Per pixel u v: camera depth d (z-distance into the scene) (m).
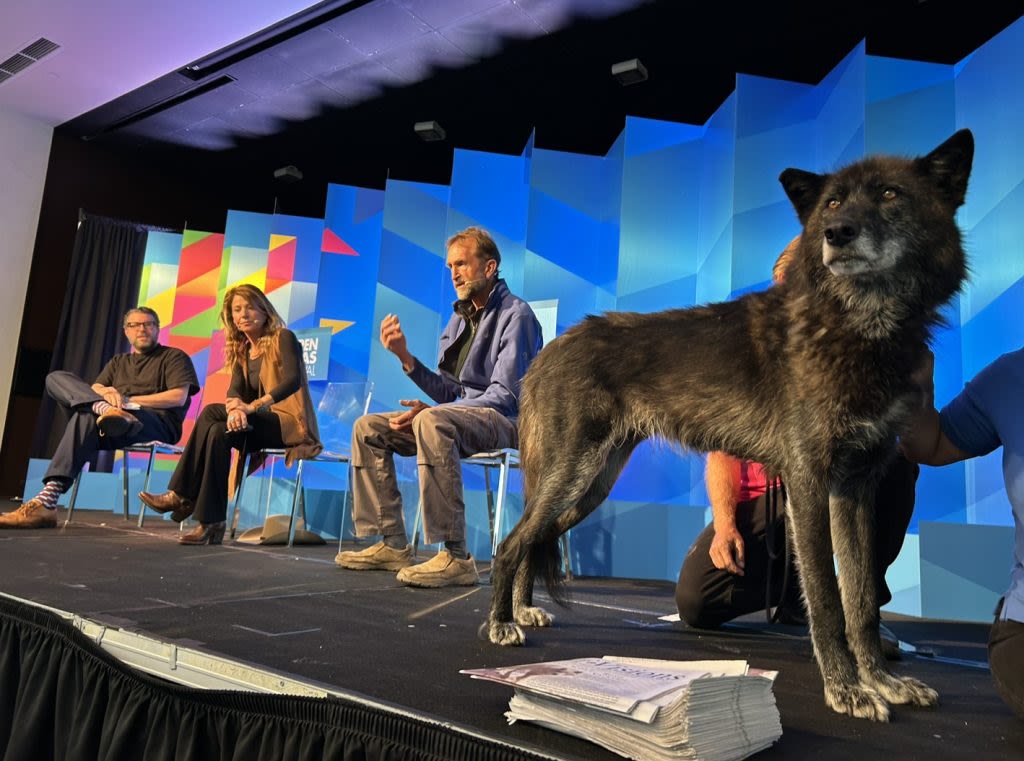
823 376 1.54
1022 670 1.31
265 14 5.81
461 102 6.77
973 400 1.57
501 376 3.12
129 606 1.94
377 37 5.92
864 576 1.57
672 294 5.07
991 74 3.82
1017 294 3.53
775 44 5.42
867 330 1.50
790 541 2.05
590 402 2.00
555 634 2.01
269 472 5.81
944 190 1.60
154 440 4.63
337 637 1.74
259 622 1.86
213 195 8.98
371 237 7.07
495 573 1.89
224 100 7.14
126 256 8.28
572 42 5.73
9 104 7.66
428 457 2.85
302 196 8.98
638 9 5.24
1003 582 3.11
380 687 1.31
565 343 2.11
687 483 4.67
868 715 1.32
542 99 6.57
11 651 1.80
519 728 1.11
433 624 2.01
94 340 8.02
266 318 4.22
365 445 3.22
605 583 3.76
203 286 7.93
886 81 4.06
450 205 5.95
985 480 3.63
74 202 8.22
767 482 2.09
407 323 6.14
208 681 1.46
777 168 4.57
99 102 7.48
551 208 5.54
